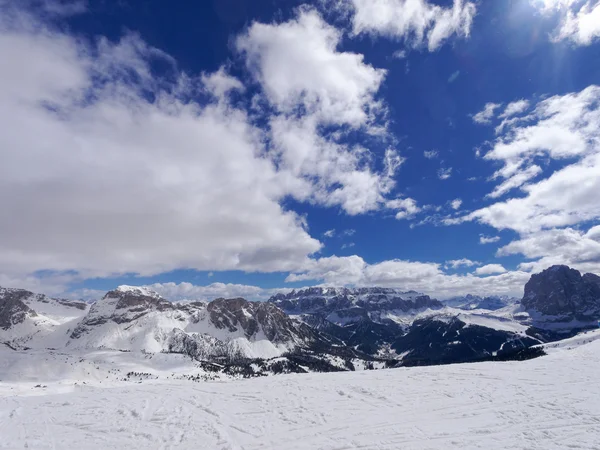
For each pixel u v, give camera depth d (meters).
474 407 33.34
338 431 29.00
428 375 47.53
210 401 40.25
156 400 41.50
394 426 29.52
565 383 39.91
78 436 30.50
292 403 37.56
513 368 49.44
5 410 38.97
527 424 28.53
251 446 26.92
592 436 25.77
